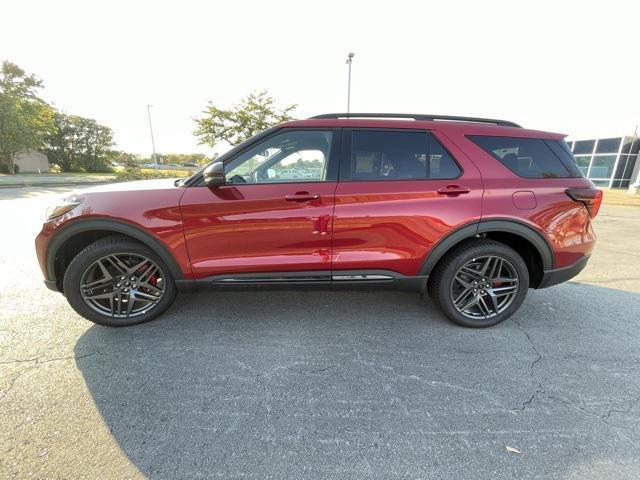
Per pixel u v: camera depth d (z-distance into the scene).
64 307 3.03
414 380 2.12
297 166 2.55
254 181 2.52
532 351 2.47
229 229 2.48
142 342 2.49
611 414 1.86
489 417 1.82
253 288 2.64
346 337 2.62
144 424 1.74
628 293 3.64
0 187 17.16
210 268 2.54
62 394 1.93
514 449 1.62
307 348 2.46
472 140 2.65
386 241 2.57
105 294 2.62
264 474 1.48
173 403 1.89
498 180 2.62
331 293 3.45
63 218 2.43
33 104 31.11
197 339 2.55
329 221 2.50
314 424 1.76
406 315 3.01
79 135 46.03
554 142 2.78
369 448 1.62
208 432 1.70
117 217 2.41
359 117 2.71
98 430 1.69
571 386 2.09
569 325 2.88
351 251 2.57
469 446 1.64
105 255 2.52
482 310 2.81
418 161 2.60
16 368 2.15
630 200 13.56
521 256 2.93
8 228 6.33
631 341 2.63
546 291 3.67
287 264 2.56
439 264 2.74
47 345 2.42
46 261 2.51
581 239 2.77
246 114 18.33
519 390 2.04
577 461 1.56
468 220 2.58
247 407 1.88
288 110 19.17
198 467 1.51
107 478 1.44
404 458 1.57
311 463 1.54
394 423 1.77
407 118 2.74
